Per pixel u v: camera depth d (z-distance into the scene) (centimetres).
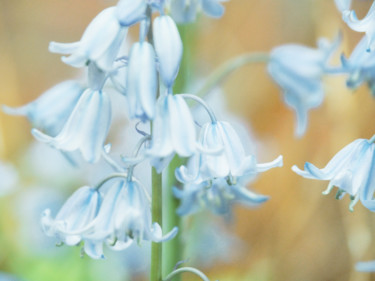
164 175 45
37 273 52
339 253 62
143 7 31
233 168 32
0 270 54
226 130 33
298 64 43
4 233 56
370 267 38
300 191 64
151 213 32
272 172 65
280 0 74
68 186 57
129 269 52
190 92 44
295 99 44
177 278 40
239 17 74
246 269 59
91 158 32
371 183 33
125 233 31
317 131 66
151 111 31
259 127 71
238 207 63
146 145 32
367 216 54
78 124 33
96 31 31
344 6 35
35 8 89
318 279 61
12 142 71
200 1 37
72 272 51
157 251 32
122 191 32
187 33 44
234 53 73
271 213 63
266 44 75
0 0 87
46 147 58
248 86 72
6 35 87
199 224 52
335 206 63
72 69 85
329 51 43
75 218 33
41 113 43
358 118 58
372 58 38
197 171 32
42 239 54
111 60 32
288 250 62
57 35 90
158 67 32
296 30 74
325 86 55
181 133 31
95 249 32
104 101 33
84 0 90
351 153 33
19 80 86
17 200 57
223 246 54
